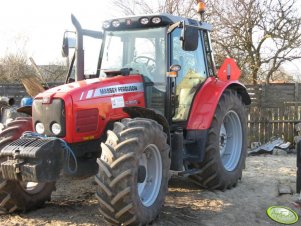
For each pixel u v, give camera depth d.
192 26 5.39
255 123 10.30
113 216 4.25
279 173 7.26
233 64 6.45
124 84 5.18
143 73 5.49
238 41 14.78
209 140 5.77
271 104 10.43
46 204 5.30
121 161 4.15
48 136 4.63
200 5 6.27
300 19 14.37
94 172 5.12
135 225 4.34
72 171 4.71
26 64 20.58
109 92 4.98
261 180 6.69
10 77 20.08
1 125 6.49
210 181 5.89
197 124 5.68
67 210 5.07
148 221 4.52
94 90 4.84
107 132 4.57
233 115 6.47
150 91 5.46
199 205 5.38
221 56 14.78
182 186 6.23
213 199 5.62
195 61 6.00
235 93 6.48
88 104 4.73
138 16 5.55
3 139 4.80
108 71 5.37
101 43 5.87
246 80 15.02
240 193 5.96
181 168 5.25
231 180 6.14
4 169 4.29
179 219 4.86
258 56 14.74
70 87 4.80
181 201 5.52
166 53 5.42
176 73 5.35
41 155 4.20
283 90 10.74
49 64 19.08
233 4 14.79
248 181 6.63
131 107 4.77
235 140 6.54
